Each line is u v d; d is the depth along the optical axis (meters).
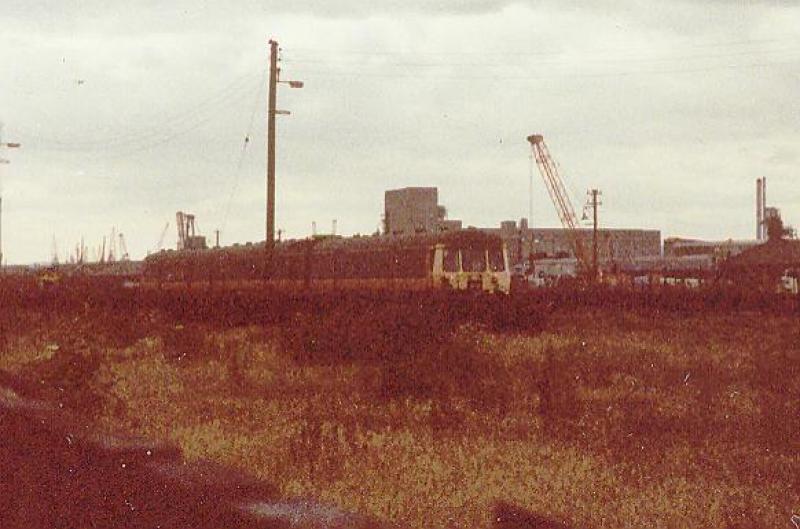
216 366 23.47
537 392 18.61
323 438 13.16
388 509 9.92
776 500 10.89
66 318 36.12
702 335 32.97
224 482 10.32
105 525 8.58
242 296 36.81
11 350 28.19
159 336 30.41
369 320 25.23
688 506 10.51
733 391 19.62
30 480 10.35
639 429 15.12
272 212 47.25
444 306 32.31
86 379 18.95
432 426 15.10
